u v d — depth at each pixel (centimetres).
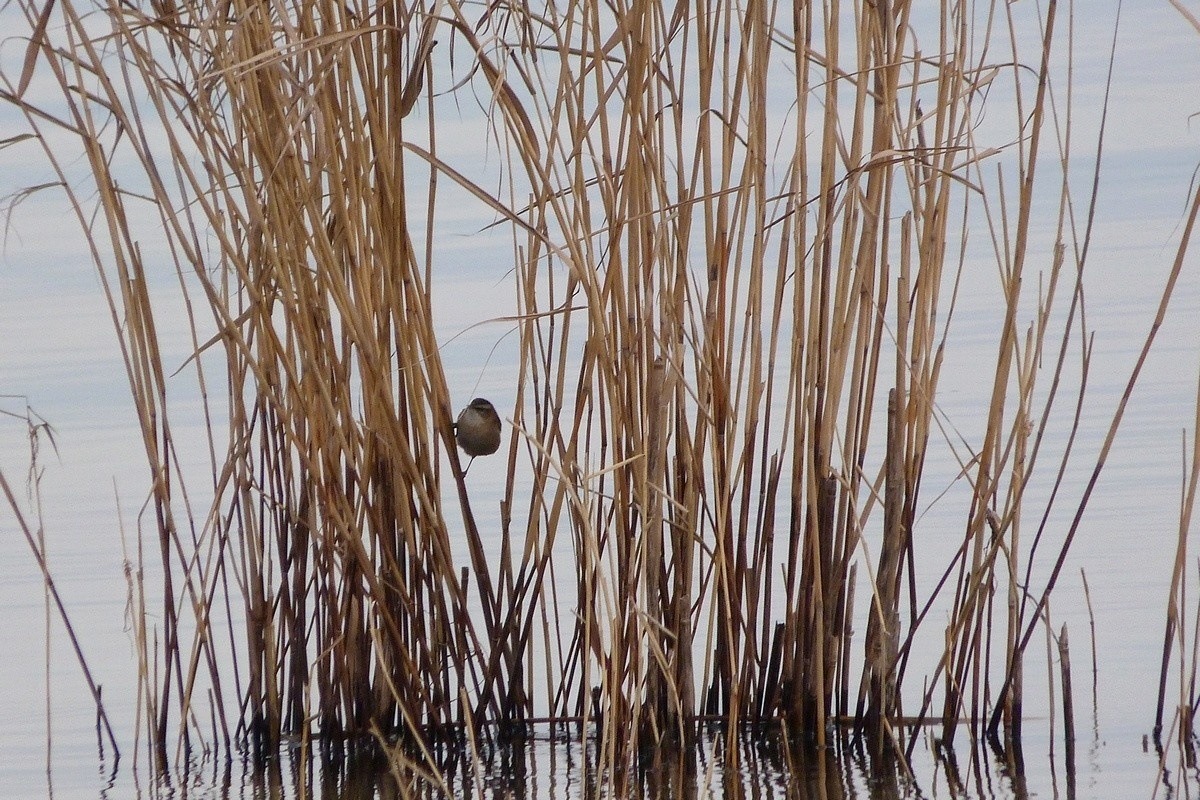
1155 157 2859
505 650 1147
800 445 1109
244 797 1042
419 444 1086
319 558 1140
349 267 1070
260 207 1015
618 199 1111
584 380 1102
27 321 2356
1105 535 1458
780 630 1141
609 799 990
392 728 1140
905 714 1170
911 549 1105
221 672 1282
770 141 2256
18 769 1099
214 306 1010
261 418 1132
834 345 1087
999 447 1079
